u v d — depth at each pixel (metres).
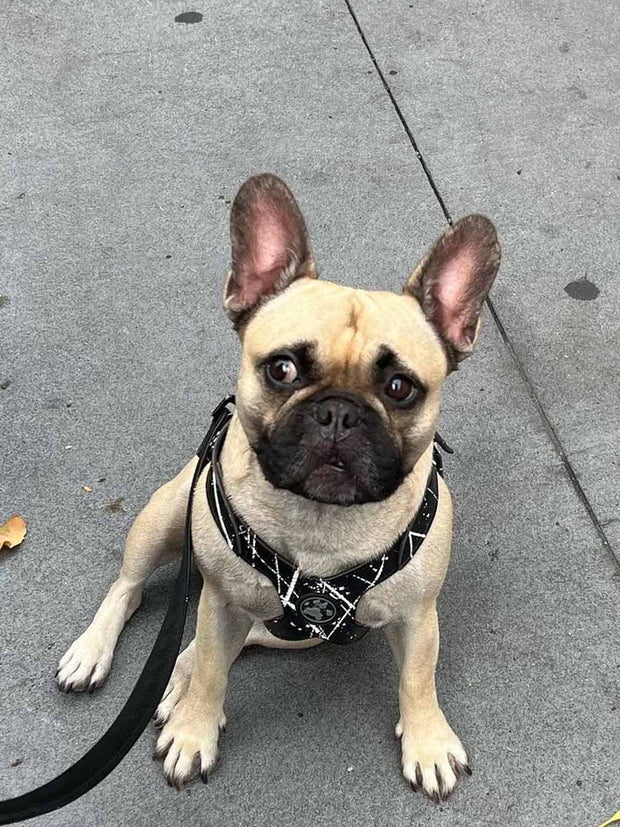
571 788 0.86
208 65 1.69
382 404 0.72
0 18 1.79
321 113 1.58
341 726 0.90
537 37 1.76
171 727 0.87
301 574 0.77
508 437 1.13
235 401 0.81
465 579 1.01
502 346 1.23
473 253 0.76
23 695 0.90
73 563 1.00
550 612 0.98
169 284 1.29
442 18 1.81
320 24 1.79
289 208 0.77
